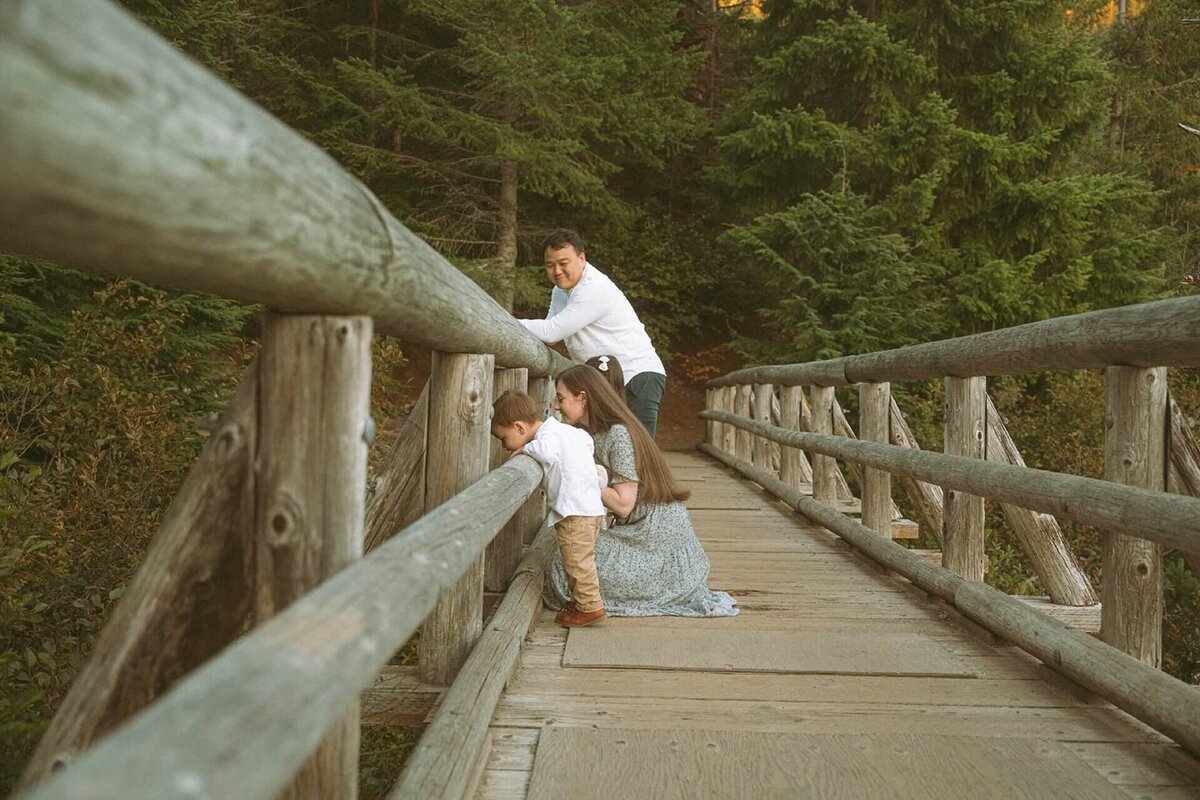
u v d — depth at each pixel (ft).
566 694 9.73
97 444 16.48
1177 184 54.70
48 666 10.98
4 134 2.37
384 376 24.13
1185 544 7.80
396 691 9.77
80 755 5.06
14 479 13.61
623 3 46.19
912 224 38.70
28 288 22.27
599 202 45.57
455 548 6.37
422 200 45.50
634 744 8.34
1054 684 10.18
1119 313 9.31
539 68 38.88
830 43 38.47
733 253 49.49
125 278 20.51
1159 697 8.19
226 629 5.43
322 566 5.25
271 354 5.26
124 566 14.89
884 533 17.66
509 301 41.11
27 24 2.34
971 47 41.09
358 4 46.44
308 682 3.34
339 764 5.47
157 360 21.83
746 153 43.32
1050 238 39.50
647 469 13.23
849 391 37.22
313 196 4.08
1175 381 28.53
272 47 45.01
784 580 15.74
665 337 52.44
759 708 9.36
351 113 42.63
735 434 36.14
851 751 8.23
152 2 24.76
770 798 7.31
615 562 13.12
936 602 13.92
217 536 5.33
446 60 45.39
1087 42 39.55
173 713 2.78
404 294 5.84
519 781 7.63
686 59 45.93
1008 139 40.86
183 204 3.07
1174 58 55.98
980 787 7.52
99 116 2.57
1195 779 7.68
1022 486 10.84
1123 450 9.59
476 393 9.86
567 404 13.43
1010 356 11.49
